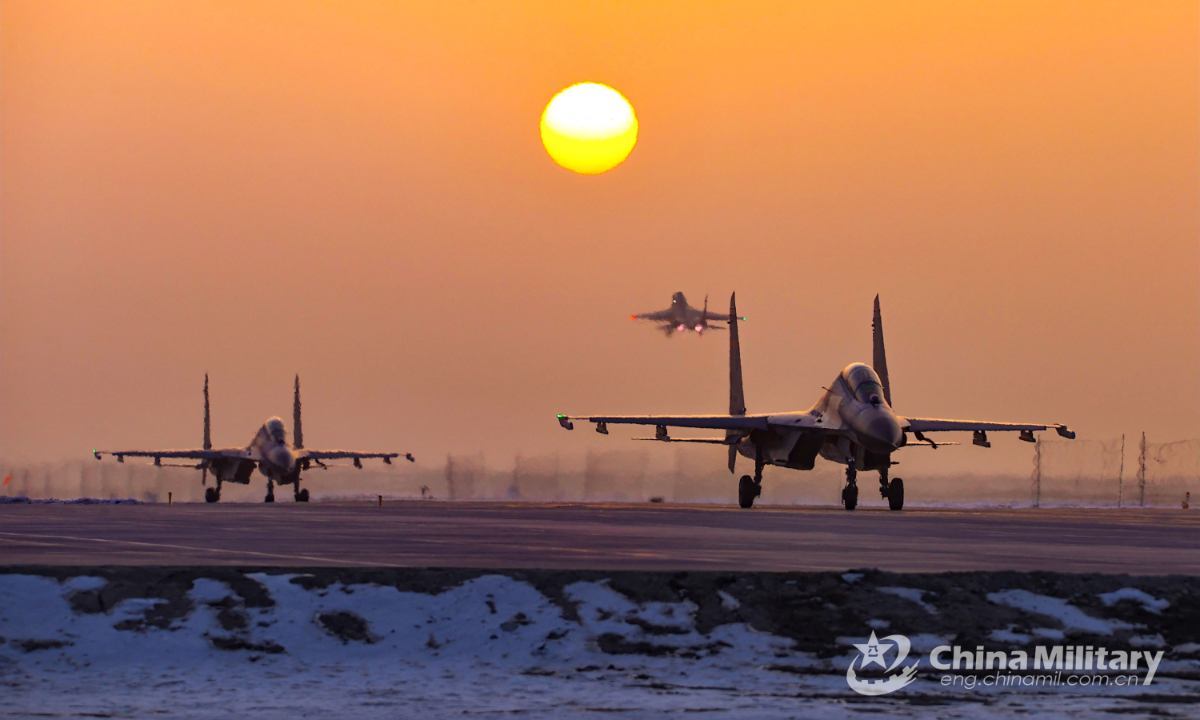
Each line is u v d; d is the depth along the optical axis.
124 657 46.66
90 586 51.88
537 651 48.00
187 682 43.00
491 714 37.75
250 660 46.72
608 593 53.31
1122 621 52.38
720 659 47.03
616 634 49.72
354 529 105.62
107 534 96.06
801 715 37.84
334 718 37.16
